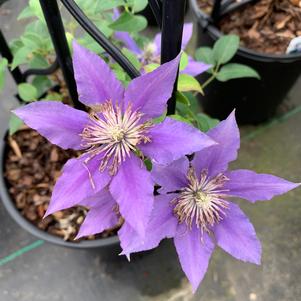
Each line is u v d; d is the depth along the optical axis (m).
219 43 0.33
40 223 0.33
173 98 0.22
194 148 0.16
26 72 0.33
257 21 0.42
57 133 0.18
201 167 0.21
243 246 0.21
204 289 0.40
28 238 0.42
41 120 0.18
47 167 0.35
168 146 0.17
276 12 0.42
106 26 0.28
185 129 0.17
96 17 0.30
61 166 0.35
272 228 0.43
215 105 0.49
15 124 0.31
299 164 0.47
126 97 0.18
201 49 0.35
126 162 0.18
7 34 0.52
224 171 0.21
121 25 0.25
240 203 0.44
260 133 0.49
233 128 0.20
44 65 0.32
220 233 0.21
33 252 0.42
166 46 0.19
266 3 0.42
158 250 0.41
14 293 0.40
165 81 0.17
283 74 0.42
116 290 0.40
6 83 0.50
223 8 0.41
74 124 0.18
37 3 0.24
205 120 0.30
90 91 0.19
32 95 0.30
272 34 0.41
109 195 0.22
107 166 0.18
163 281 0.40
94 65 0.18
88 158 0.18
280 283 0.40
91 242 0.31
